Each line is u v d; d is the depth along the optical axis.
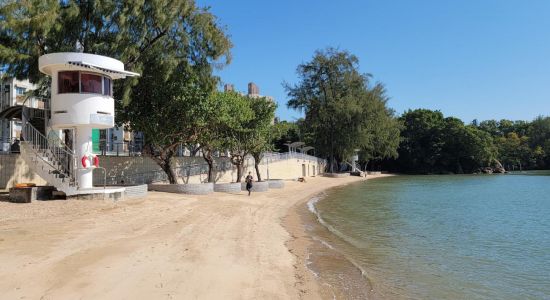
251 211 24.03
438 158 110.19
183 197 24.95
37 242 11.74
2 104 36.06
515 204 32.88
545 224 22.22
